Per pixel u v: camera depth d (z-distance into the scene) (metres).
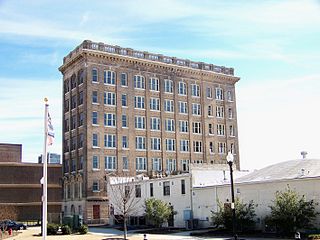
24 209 104.12
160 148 91.69
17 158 110.38
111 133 85.75
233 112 104.06
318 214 40.03
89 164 82.12
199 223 54.00
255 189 47.03
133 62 90.62
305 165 47.12
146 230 54.75
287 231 39.19
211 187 52.94
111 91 87.19
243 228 43.88
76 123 87.56
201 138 97.94
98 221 80.19
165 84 94.75
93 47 86.50
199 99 99.31
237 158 102.44
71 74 91.12
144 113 90.75
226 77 103.50
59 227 53.88
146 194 64.06
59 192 107.81
